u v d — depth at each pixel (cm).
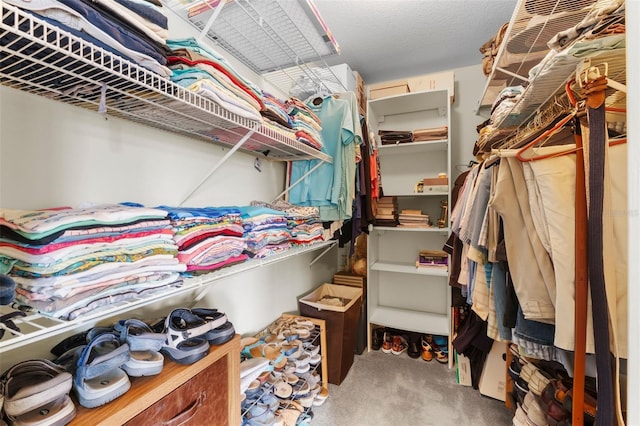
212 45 137
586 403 99
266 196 174
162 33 73
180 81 79
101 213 67
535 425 119
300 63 161
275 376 144
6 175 70
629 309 38
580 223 65
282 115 132
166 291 75
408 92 240
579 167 67
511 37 132
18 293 58
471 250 121
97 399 60
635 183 38
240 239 111
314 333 181
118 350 67
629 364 38
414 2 164
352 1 163
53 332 54
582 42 71
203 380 82
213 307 133
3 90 69
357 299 218
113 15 61
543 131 89
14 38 49
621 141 67
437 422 154
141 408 64
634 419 37
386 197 247
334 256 279
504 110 131
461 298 201
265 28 127
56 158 79
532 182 83
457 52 221
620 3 67
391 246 278
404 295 276
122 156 96
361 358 227
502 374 175
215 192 136
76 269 59
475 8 169
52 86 70
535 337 89
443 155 259
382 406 167
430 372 206
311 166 178
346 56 226
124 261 68
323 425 151
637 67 38
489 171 115
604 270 59
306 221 164
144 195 103
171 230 84
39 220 59
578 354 64
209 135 121
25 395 53
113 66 59
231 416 93
